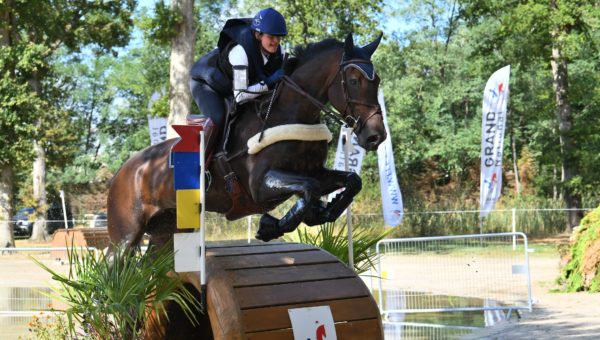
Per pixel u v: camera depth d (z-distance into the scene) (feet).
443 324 30.99
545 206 91.56
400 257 59.41
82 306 19.03
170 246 20.48
